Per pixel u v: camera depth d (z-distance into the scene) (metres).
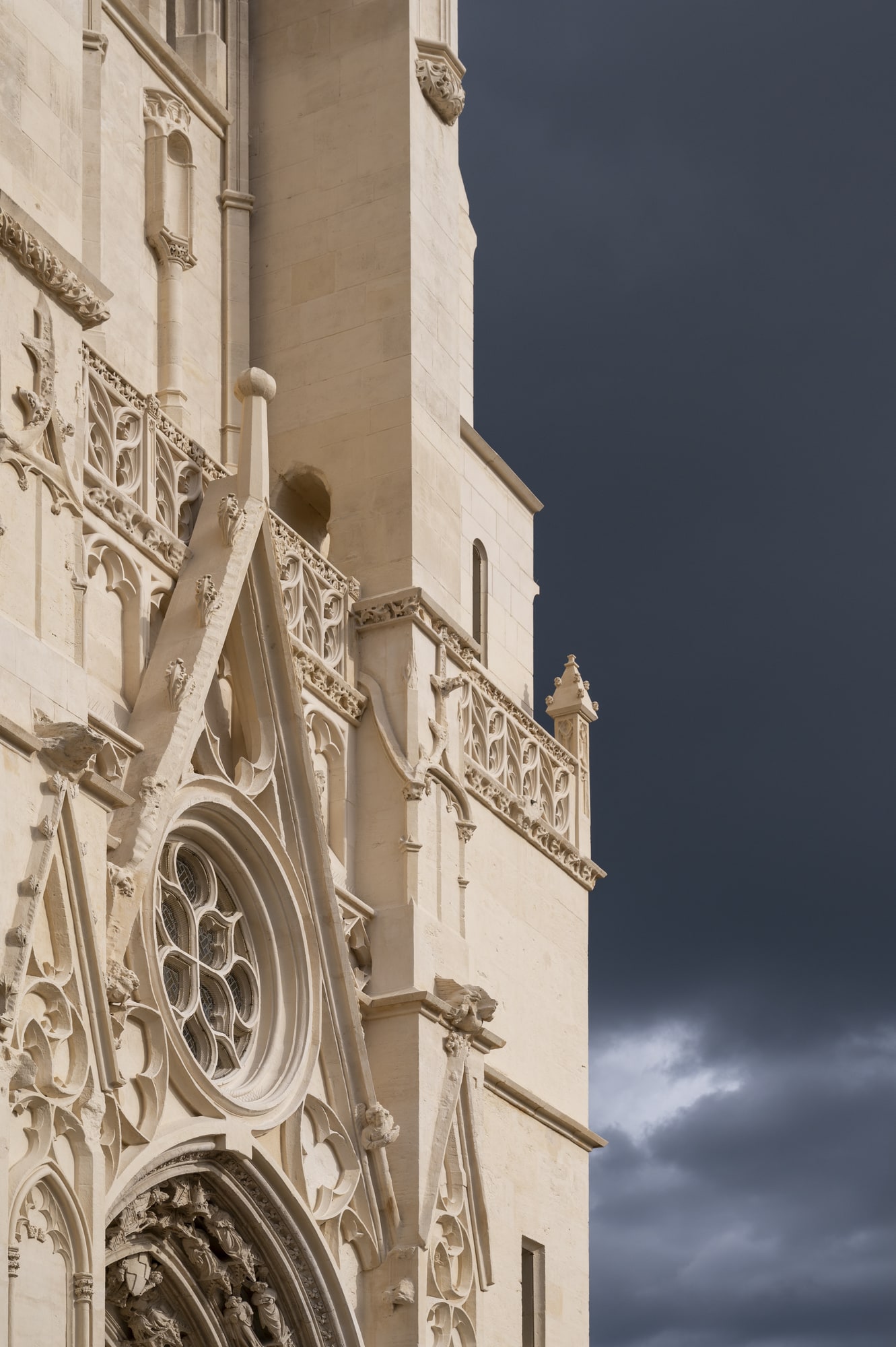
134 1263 27.02
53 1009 23.77
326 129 36.78
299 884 29.91
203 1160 27.33
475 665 35.62
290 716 30.14
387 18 36.91
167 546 29.23
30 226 25.42
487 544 39.69
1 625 23.97
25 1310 22.61
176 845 28.44
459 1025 32.09
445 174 37.19
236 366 36.09
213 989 28.86
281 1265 28.58
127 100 34.91
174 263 35.12
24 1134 23.14
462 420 38.91
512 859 36.50
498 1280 33.56
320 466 35.03
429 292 36.00
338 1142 29.78
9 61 26.14
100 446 28.31
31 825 23.69
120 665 28.20
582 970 38.50
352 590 33.53
